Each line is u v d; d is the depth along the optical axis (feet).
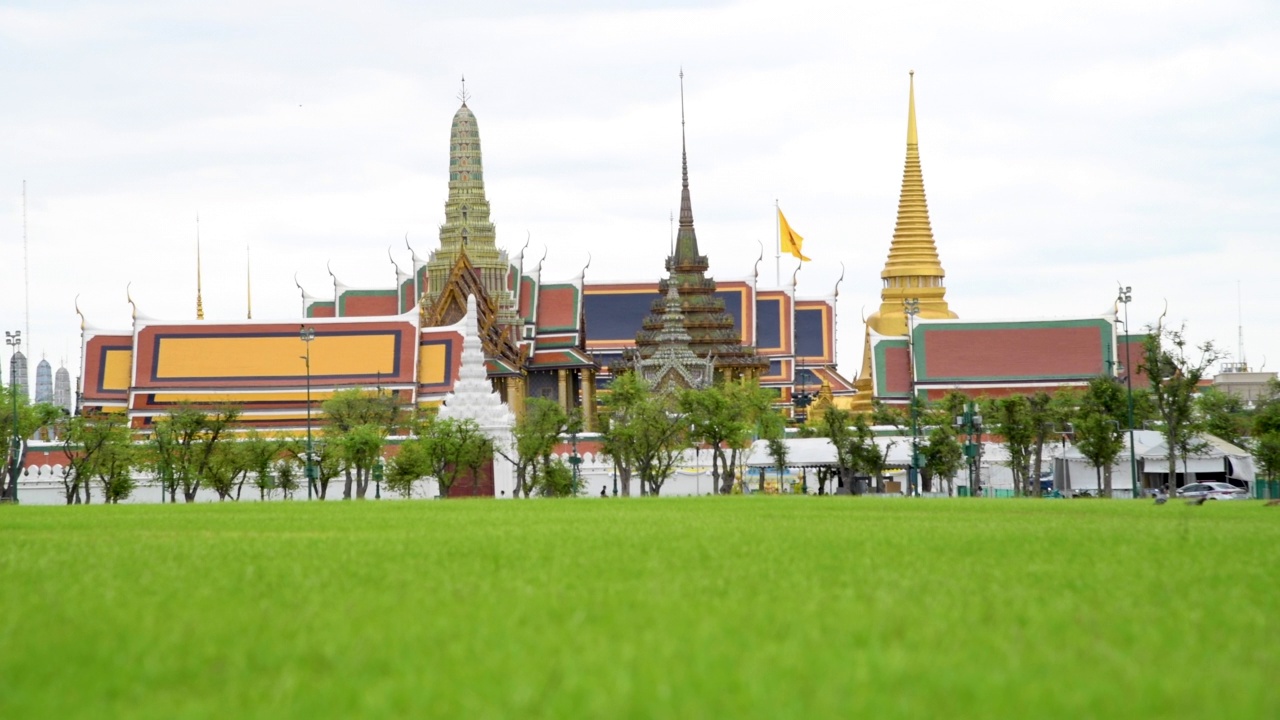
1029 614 103.40
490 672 83.61
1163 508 256.73
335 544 161.17
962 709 74.79
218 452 438.40
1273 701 76.38
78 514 246.88
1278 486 422.00
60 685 81.87
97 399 616.39
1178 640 93.66
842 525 193.36
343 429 520.01
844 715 73.36
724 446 533.96
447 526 193.98
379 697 77.82
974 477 448.24
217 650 90.63
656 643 92.12
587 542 161.68
